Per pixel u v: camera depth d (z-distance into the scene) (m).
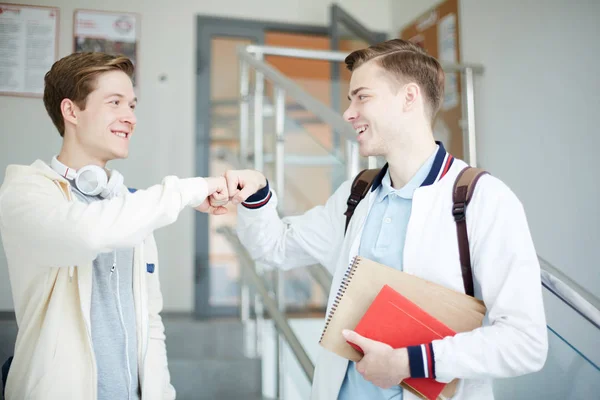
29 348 1.08
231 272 3.91
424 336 0.98
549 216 2.59
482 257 1.00
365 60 1.17
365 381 1.08
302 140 2.19
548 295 1.31
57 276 1.09
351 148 1.66
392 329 1.00
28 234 0.99
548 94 2.63
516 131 2.83
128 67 1.23
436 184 1.10
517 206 1.02
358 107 1.16
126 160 3.77
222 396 2.68
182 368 2.68
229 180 1.24
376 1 4.31
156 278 1.31
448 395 0.99
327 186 1.98
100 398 1.09
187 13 3.95
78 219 0.97
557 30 2.59
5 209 1.03
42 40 3.61
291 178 2.29
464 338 0.94
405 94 1.13
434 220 1.07
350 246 1.19
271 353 2.81
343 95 2.59
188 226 3.89
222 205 1.27
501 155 2.94
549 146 2.62
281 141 2.38
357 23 3.83
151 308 1.29
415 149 1.14
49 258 1.00
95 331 1.11
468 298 1.00
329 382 1.14
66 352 1.06
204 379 2.69
